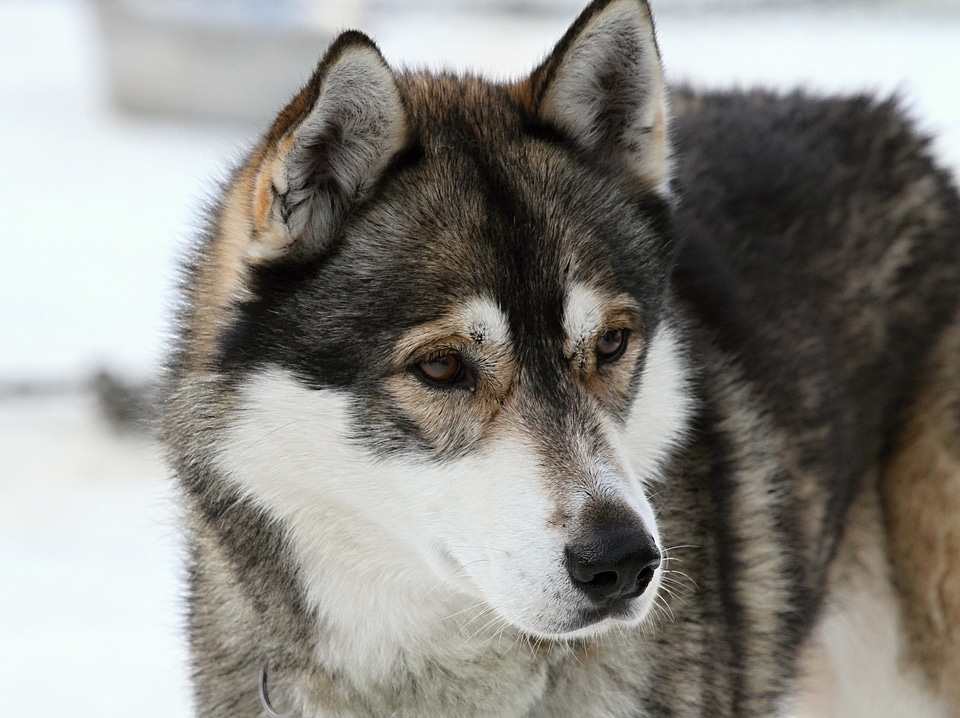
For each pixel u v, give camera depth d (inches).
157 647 664.4
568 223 382.0
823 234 502.9
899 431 508.7
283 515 387.9
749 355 458.6
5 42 2330.2
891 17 1967.3
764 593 437.7
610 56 404.8
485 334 365.4
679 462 417.7
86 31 2415.1
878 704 527.5
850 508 505.4
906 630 511.2
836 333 493.0
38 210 1443.2
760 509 438.9
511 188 382.6
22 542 785.6
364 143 378.3
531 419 365.4
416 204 380.2
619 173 409.7
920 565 502.6
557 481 351.6
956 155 1083.3
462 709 404.8
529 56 1819.6
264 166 373.1
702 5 2121.1
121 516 824.3
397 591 393.1
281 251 378.0
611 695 398.3
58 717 597.6
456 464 365.4
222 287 404.2
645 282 396.8
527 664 398.9
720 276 467.5
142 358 1008.9
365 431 370.0
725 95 578.2
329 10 1902.1
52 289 1195.9
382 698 403.9
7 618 694.5
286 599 395.5
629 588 342.6
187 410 400.2
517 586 347.3
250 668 413.7
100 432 938.7
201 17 1841.8
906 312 508.1
